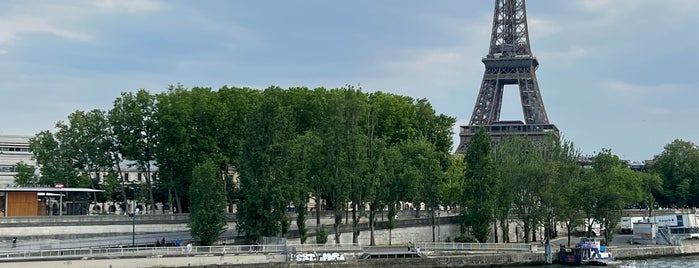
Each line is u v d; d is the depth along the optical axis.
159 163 151.88
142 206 195.38
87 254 102.88
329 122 132.50
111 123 153.62
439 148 184.00
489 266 124.56
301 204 126.38
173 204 178.88
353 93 134.00
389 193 135.62
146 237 120.00
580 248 128.75
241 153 125.31
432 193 142.25
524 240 154.12
